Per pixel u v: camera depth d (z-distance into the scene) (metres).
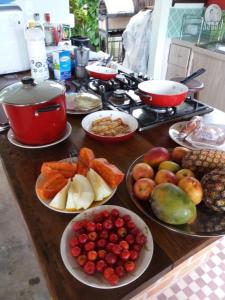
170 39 2.57
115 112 0.96
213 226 0.57
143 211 0.60
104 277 0.46
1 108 1.07
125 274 0.46
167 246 0.53
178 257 0.51
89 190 0.60
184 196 0.54
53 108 0.76
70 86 1.32
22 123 0.77
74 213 0.59
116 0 2.74
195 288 1.11
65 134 0.88
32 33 1.31
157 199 0.55
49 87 0.79
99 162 0.67
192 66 2.42
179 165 0.71
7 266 1.38
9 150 0.84
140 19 2.53
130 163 0.77
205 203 0.59
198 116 0.99
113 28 2.85
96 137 0.86
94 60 1.61
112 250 0.48
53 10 1.74
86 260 0.48
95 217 0.55
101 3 2.80
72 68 1.43
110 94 1.19
